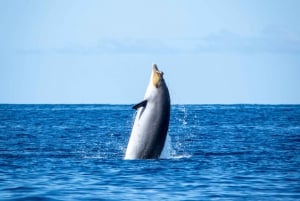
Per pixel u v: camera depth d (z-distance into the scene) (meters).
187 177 98.06
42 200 80.12
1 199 80.31
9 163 117.12
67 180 94.75
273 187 90.06
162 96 106.62
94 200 80.31
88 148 156.88
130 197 82.31
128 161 110.50
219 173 102.88
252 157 130.50
